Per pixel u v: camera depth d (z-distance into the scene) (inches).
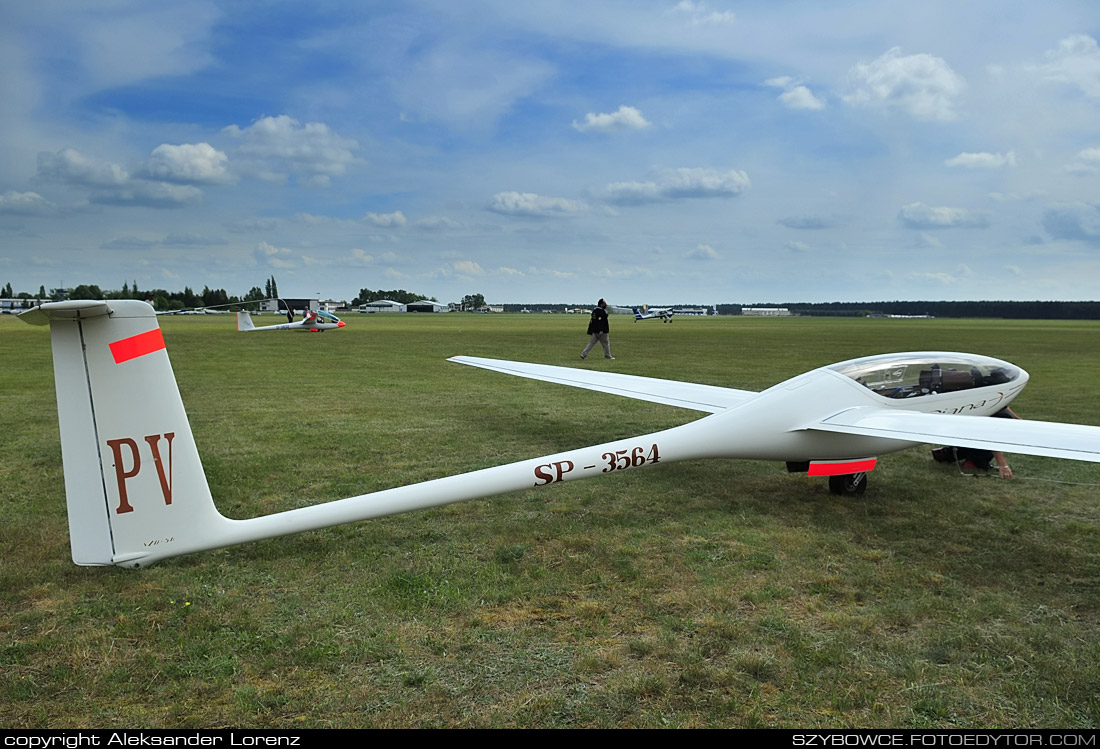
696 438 232.1
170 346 1022.4
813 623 158.7
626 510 246.2
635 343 1201.4
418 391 540.1
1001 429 217.9
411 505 181.8
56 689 130.6
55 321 141.6
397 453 334.0
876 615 162.6
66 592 171.8
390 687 132.3
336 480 285.3
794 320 3895.2
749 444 240.4
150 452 153.5
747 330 1934.1
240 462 313.0
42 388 526.6
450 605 167.6
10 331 1392.7
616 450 216.4
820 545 211.2
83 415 146.2
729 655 144.0
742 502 257.1
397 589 176.6
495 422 416.8
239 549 203.0
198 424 400.2
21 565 187.9
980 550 208.4
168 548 157.4
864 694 129.8
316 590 175.6
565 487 275.3
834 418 241.6
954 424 226.7
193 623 156.2
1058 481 287.9
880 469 307.3
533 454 335.0
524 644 148.7
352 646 147.0
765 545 211.0
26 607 163.9
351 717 122.8
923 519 238.1
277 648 146.0
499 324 2364.7
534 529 224.4
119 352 147.6
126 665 138.7
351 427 395.5
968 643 149.5
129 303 146.9
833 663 140.7
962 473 299.9
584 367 732.7
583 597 172.7
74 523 148.7
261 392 529.7
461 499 188.5
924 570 191.6
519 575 186.9
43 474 284.5
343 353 906.1
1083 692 131.0
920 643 149.6
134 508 152.9
